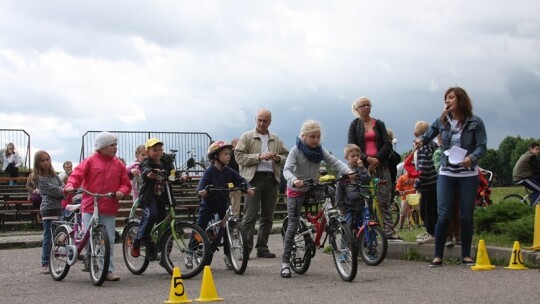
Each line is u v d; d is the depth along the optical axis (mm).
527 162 16984
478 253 9844
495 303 7191
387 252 11609
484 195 15281
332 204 9711
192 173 29125
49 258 11062
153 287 9453
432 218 11141
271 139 12648
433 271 9758
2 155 29234
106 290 9320
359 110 12039
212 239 10500
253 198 12297
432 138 10430
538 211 10109
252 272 10555
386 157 11977
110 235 10156
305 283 9250
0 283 10367
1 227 20625
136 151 14172
